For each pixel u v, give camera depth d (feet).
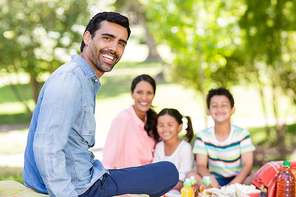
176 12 18.70
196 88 23.18
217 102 10.80
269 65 20.17
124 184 7.17
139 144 11.26
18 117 37.63
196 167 11.73
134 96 11.37
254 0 17.92
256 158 20.95
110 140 10.77
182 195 8.90
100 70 6.95
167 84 52.21
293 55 20.89
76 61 6.72
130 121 11.19
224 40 19.02
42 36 22.88
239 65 21.66
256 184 9.55
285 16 18.84
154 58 72.84
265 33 18.69
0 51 22.99
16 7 22.88
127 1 42.52
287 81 21.49
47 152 5.77
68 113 6.05
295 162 9.19
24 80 54.03
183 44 19.25
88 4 23.77
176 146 11.43
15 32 22.66
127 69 65.16
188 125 11.93
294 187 8.69
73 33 23.27
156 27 19.86
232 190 9.03
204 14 18.75
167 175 7.71
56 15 23.18
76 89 6.25
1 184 6.81
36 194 6.49
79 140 6.54
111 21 6.83
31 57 23.15
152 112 11.82
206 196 8.59
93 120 6.66
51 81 6.24
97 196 6.82
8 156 21.72
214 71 21.45
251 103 37.40
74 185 6.44
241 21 18.75
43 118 5.94
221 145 10.92
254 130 27.50
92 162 7.10
